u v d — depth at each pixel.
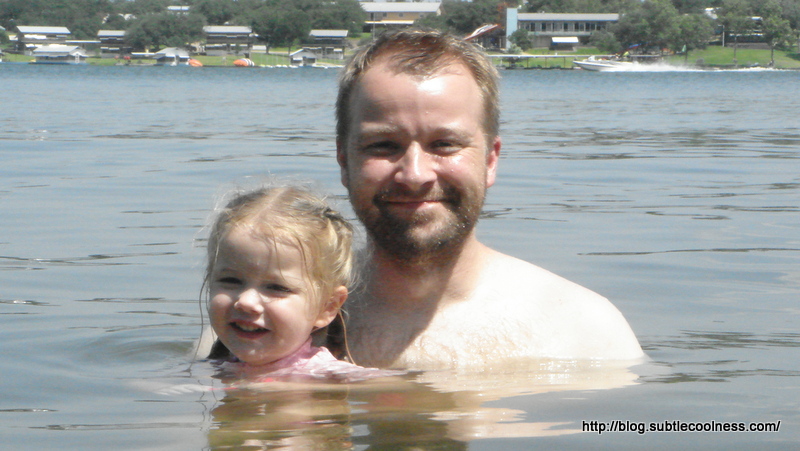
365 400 2.50
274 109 20.95
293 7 113.38
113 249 5.10
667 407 2.46
